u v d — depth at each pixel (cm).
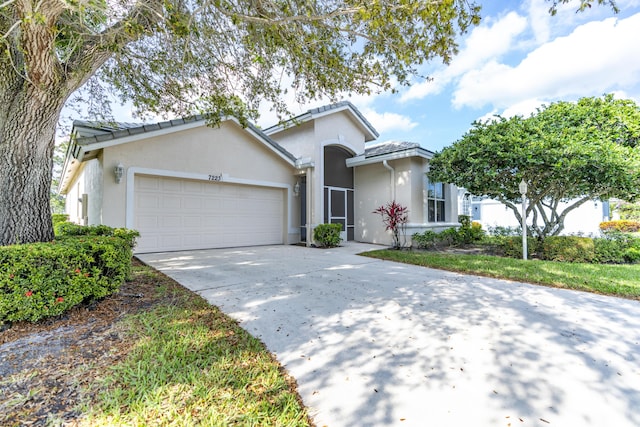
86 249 382
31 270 333
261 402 221
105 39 440
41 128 439
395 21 398
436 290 523
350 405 221
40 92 419
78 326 344
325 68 540
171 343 305
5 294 320
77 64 452
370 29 435
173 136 938
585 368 269
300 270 687
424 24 406
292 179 1280
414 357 289
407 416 210
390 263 796
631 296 483
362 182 1396
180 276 609
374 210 1334
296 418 206
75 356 279
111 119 788
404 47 436
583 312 411
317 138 1246
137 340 312
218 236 1070
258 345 309
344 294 496
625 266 705
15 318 326
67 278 358
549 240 838
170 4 376
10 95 425
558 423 203
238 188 1125
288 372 264
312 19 406
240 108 732
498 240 1084
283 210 1270
